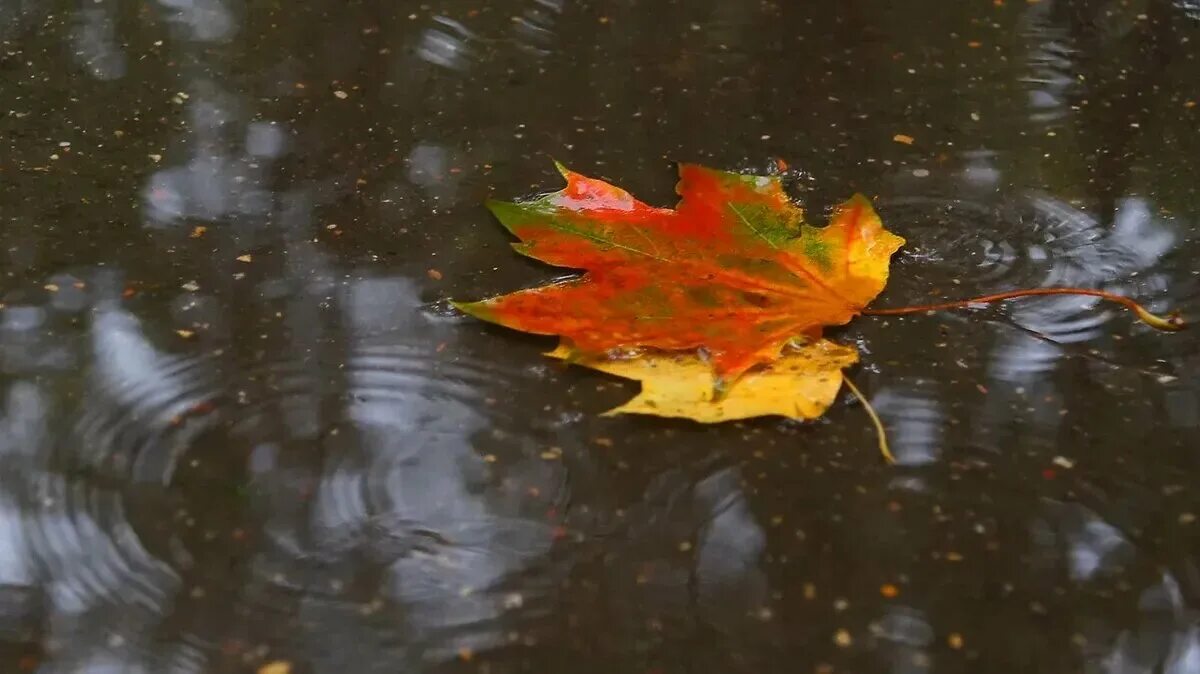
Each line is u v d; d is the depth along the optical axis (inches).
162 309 39.0
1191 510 37.2
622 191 40.9
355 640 35.9
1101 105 43.7
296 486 37.2
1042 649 36.0
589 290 39.3
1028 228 41.0
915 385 38.5
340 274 39.7
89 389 38.0
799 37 45.3
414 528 36.9
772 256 39.9
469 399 38.2
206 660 35.7
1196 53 45.1
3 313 38.8
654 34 45.1
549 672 35.8
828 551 36.8
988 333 39.2
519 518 37.0
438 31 44.8
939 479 37.5
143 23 44.6
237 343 38.7
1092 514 37.2
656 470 37.5
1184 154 42.6
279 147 41.9
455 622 36.1
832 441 37.8
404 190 41.2
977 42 45.3
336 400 38.1
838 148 42.5
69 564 36.4
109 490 37.0
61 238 39.9
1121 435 38.0
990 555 36.8
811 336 38.9
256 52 44.0
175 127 42.1
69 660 35.7
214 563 36.5
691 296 39.3
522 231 40.3
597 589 36.4
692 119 43.1
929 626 36.2
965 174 42.1
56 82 42.9
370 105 42.9
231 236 40.2
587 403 38.2
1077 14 46.1
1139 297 39.8
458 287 39.6
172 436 37.6
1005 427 38.0
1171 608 36.4
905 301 39.6
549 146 42.3
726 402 38.0
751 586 36.5
